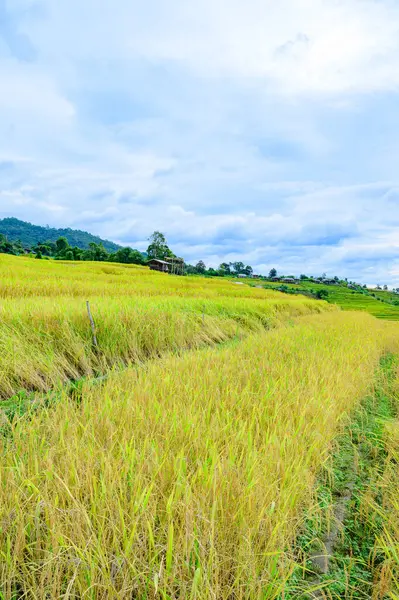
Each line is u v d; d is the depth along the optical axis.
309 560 2.16
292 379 4.66
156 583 1.54
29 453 2.44
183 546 1.80
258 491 2.15
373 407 4.95
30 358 5.31
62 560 1.70
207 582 1.56
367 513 2.56
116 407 3.34
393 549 1.99
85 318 7.01
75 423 2.88
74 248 105.56
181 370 4.84
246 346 7.24
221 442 2.85
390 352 10.05
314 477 2.74
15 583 1.70
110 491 2.00
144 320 7.97
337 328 12.38
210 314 11.34
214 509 1.80
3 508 1.91
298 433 3.05
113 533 1.78
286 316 17.52
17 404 4.25
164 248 119.19
